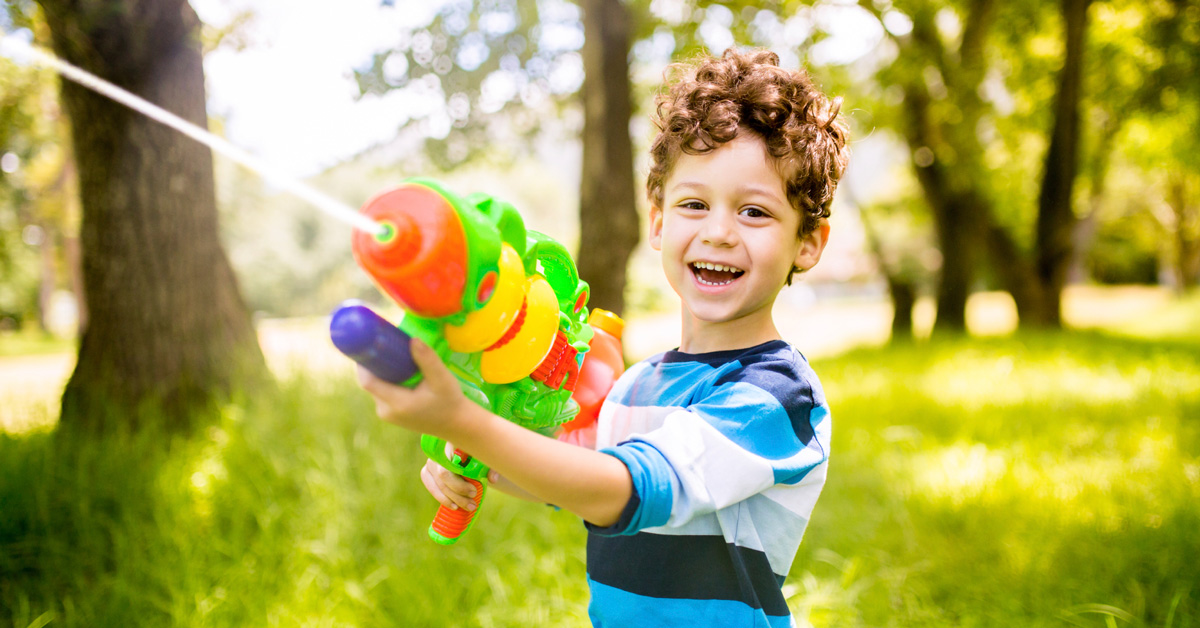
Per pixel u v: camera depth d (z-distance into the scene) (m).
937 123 10.34
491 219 0.83
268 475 2.94
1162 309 17.17
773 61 1.26
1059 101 10.34
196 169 3.77
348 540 2.61
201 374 3.66
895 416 4.81
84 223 3.62
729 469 0.90
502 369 0.90
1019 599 2.23
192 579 2.28
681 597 1.03
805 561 2.56
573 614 2.27
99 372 3.57
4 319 21.52
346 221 0.64
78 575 2.33
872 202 14.38
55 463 2.89
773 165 1.05
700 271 1.09
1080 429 4.30
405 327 0.77
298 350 4.18
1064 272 10.98
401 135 8.90
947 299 11.16
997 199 11.66
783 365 1.04
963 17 9.84
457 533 1.02
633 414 1.14
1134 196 20.25
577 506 0.79
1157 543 2.43
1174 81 9.67
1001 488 3.05
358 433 3.20
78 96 3.50
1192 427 4.25
